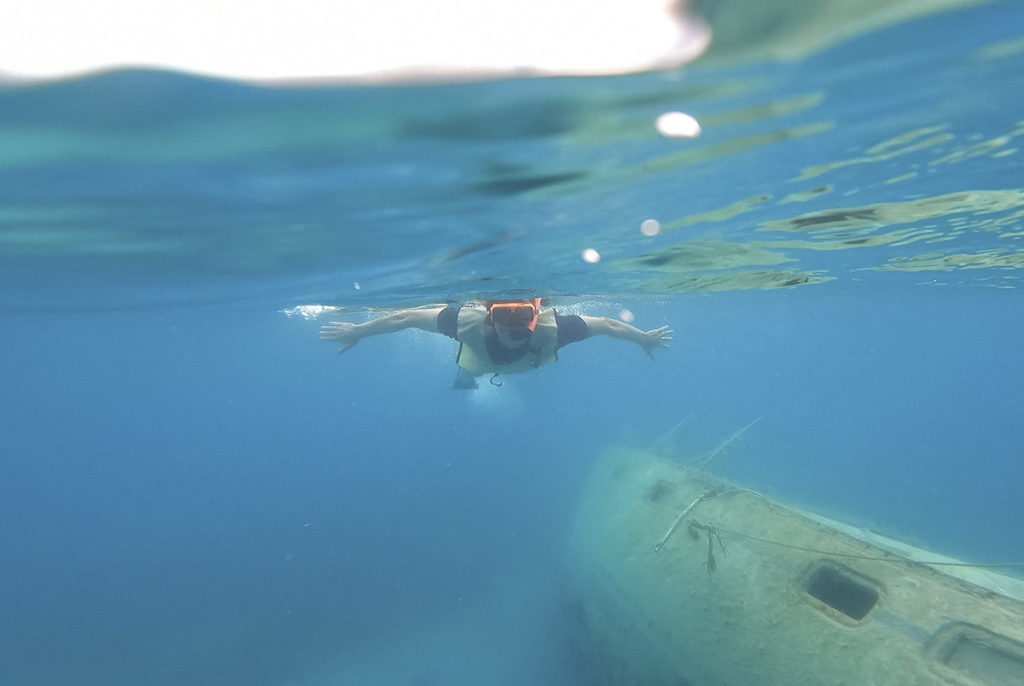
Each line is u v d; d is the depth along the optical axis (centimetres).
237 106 287
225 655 1606
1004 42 306
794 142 460
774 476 2988
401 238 641
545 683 1246
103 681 1571
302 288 998
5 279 830
